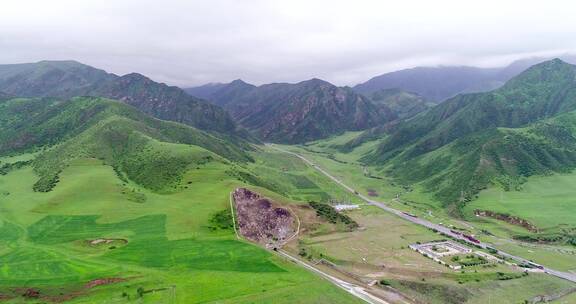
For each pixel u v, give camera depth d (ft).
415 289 540.52
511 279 589.73
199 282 499.51
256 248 625.41
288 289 491.72
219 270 540.11
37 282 489.67
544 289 572.92
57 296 453.99
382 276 579.48
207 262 563.48
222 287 488.44
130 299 450.30
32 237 631.97
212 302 448.24
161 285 486.79
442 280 571.28
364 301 499.92
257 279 517.14
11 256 564.30
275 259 592.19
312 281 523.29
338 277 574.97
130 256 571.69
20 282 489.26
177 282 497.05
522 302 535.19
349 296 504.43
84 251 586.04
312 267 602.44
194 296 462.19
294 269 562.66
